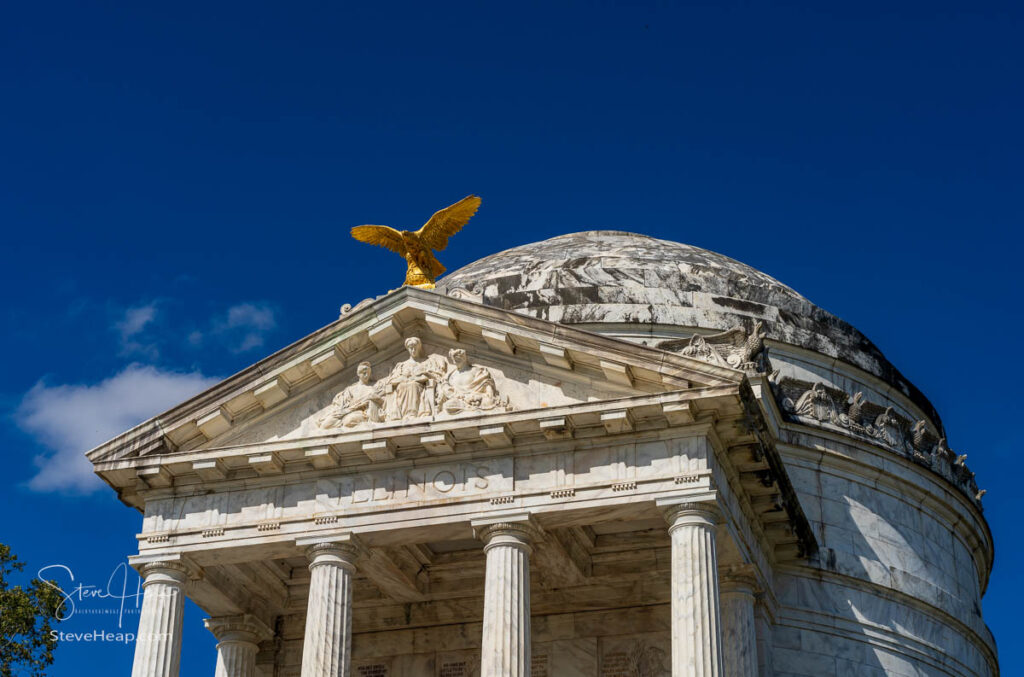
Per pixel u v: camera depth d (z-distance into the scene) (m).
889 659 54.44
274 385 46.94
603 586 50.56
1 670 58.88
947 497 62.00
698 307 62.53
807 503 55.81
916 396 67.56
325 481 46.31
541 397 45.19
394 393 46.47
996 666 64.44
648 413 43.53
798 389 59.56
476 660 51.62
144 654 45.03
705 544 42.09
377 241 49.59
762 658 48.75
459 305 46.06
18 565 61.44
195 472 46.91
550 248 70.19
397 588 51.44
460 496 44.69
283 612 52.88
